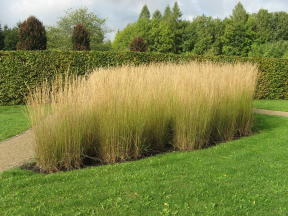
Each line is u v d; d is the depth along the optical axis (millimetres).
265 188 3037
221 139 5195
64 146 3498
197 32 35719
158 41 36312
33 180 3121
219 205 2656
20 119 7168
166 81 4617
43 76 9969
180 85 4586
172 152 4359
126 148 3877
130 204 2629
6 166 3766
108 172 3422
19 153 4359
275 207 2645
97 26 25906
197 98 4523
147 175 3316
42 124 3443
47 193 2824
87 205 2609
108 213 2477
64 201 2656
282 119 7543
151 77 4504
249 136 5625
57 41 24500
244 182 3174
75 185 3012
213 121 4973
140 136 4000
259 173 3471
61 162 3496
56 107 3486
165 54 11789
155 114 4281
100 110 3785
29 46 11352
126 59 11109
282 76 13555
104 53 10758
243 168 3639
